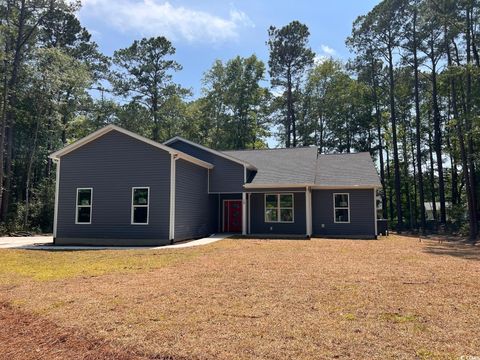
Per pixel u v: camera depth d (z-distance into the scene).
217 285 6.55
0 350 3.99
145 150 14.84
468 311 4.93
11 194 26.56
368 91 35.38
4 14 22.64
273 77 37.53
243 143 38.66
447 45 24.11
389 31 27.22
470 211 20.28
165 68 36.03
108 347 3.90
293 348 3.74
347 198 18.62
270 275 7.48
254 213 19.36
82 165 15.38
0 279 7.35
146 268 8.52
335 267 8.47
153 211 14.50
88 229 14.99
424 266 8.65
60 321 4.68
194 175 16.92
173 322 4.54
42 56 24.41
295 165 19.78
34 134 26.09
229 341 3.93
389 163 37.72
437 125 27.11
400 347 3.74
